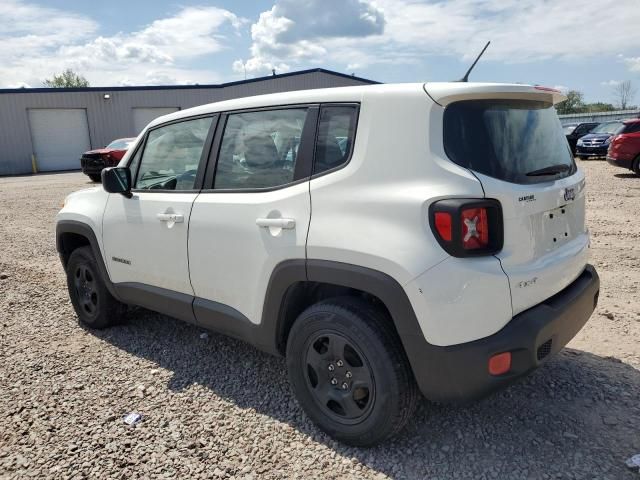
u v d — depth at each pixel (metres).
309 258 2.69
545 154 2.76
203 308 3.36
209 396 3.32
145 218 3.67
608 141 20.89
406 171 2.46
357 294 2.75
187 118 3.58
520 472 2.50
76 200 4.47
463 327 2.29
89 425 3.01
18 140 27.97
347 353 2.64
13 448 2.81
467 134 2.42
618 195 10.73
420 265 2.31
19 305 5.21
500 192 2.34
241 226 3.03
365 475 2.53
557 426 2.85
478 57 2.93
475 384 2.34
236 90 31.47
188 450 2.76
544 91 2.76
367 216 2.50
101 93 29.41
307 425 2.96
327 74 32.72
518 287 2.38
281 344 3.02
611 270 5.66
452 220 2.27
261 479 2.53
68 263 4.61
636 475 2.44
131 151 4.01
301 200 2.77
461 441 2.75
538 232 2.54
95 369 3.74
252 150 3.14
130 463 2.67
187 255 3.39
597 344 3.86
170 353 3.98
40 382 3.55
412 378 2.54
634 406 3.02
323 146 2.79
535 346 2.37
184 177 3.55
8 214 11.80
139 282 3.88
